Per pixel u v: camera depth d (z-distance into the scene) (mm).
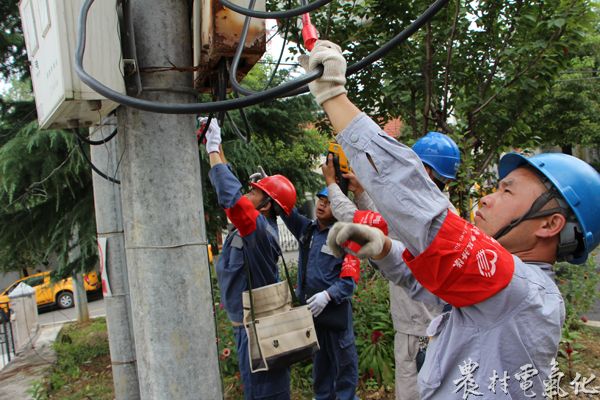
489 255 1261
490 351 1299
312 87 1369
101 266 4469
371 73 4816
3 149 5996
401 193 1231
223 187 3205
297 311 3256
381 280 5758
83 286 10500
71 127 2252
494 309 1288
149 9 2057
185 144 2092
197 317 2070
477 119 4734
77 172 5805
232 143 7309
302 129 8789
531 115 5109
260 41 1950
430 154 3129
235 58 1788
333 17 4730
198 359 2059
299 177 8883
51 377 6344
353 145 1288
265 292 3270
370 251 1365
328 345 3898
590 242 1488
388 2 4559
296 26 4281
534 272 1393
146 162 2027
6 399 5777
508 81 4695
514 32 4770
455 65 4793
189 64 2141
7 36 6754
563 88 14438
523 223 1497
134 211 2045
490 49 4816
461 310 1353
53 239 6883
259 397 3311
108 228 4395
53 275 7301
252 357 3145
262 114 7555
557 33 4352
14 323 9203
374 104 5059
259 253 3379
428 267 1261
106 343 8055
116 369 4426
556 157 1552
